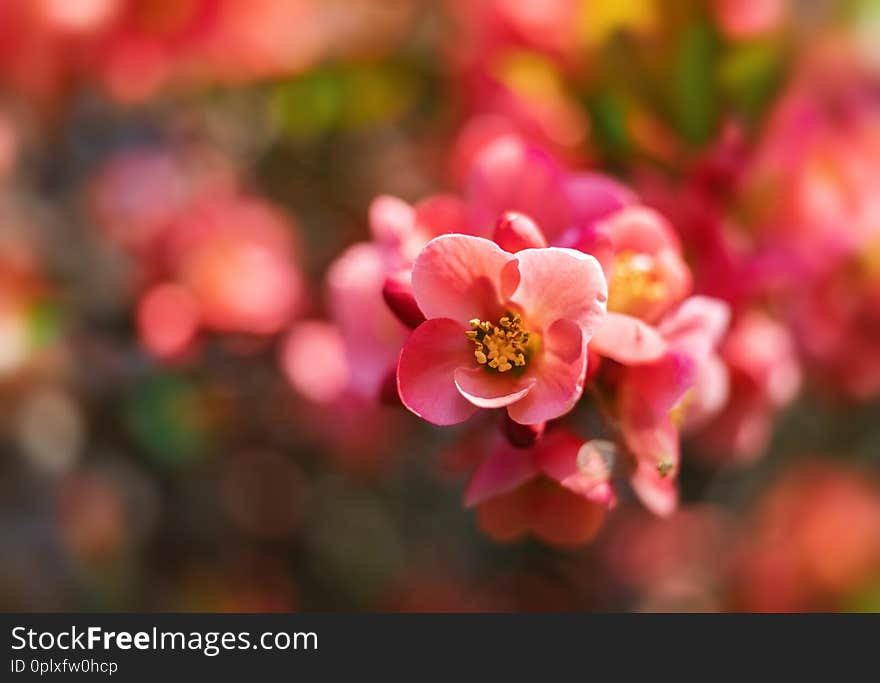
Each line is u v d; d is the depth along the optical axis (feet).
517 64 2.06
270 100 2.26
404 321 1.76
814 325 2.09
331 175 2.55
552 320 1.73
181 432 2.53
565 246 1.78
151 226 2.50
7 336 2.35
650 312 1.81
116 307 2.50
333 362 2.24
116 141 2.61
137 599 2.62
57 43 2.24
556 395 1.73
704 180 2.03
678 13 2.00
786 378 2.04
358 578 2.67
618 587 2.56
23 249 2.46
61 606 2.57
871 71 2.08
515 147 1.85
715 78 2.01
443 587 2.62
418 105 2.26
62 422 2.54
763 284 2.03
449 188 2.25
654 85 2.02
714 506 2.52
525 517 1.84
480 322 1.74
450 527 2.65
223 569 2.69
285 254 2.47
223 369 2.50
